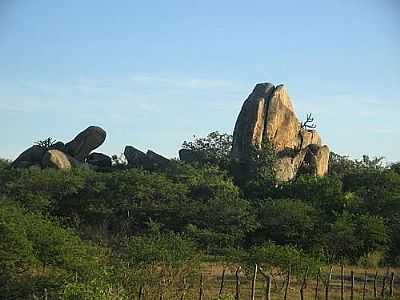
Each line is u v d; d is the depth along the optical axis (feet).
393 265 141.28
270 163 193.67
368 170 195.42
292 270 90.53
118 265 70.28
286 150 207.51
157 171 185.47
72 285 51.98
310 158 207.00
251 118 207.21
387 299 88.17
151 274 71.31
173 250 77.87
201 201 157.17
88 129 205.87
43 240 70.38
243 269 97.60
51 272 68.74
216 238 136.36
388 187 174.91
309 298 87.92
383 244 141.59
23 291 66.39
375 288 93.25
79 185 155.94
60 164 185.16
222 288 83.15
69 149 204.44
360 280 110.73
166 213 151.94
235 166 201.77
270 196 174.60
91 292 51.34
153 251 74.49
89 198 156.56
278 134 209.15
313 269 90.53
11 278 67.56
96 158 208.33
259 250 94.12
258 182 182.29
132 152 209.97
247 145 204.13
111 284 60.44
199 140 227.81
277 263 91.04
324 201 161.89
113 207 154.61
